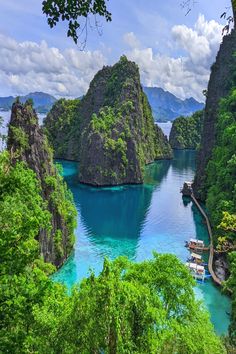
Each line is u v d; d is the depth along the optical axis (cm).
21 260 1512
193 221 9688
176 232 8756
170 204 11638
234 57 11562
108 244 7856
